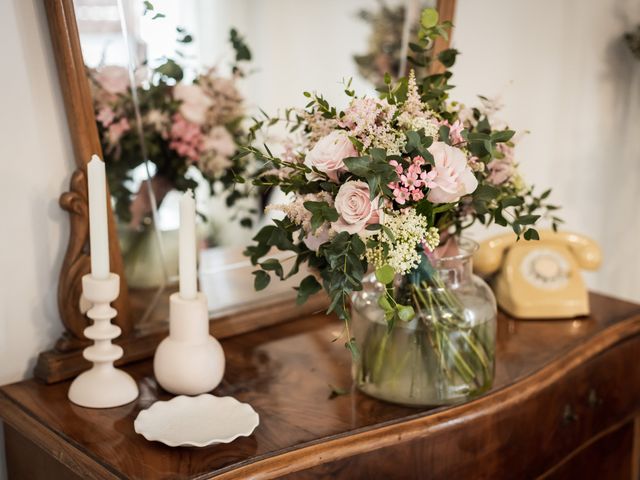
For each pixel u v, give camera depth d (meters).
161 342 1.21
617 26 2.17
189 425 1.08
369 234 1.02
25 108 1.19
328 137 1.04
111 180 1.27
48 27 1.18
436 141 1.07
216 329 1.38
